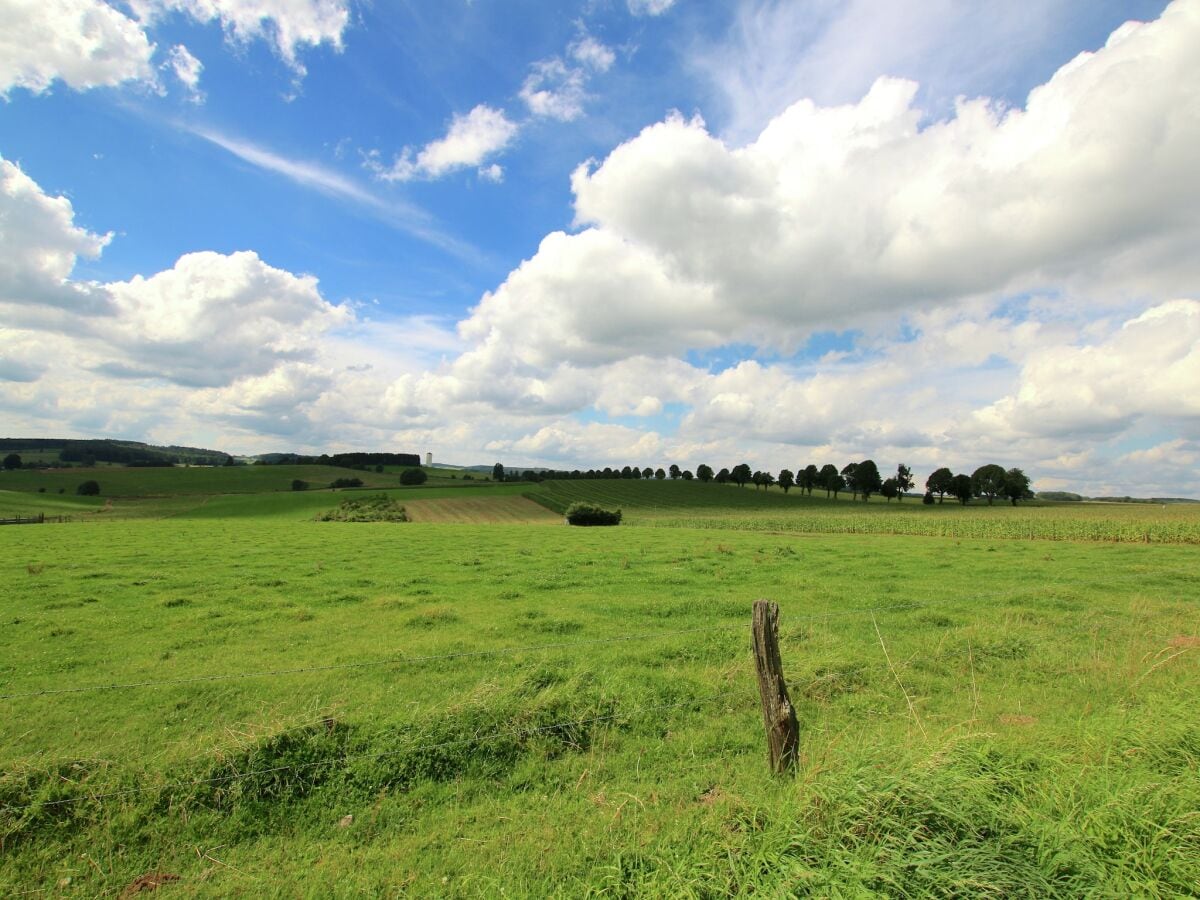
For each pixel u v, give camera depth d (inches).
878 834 163.9
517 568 911.0
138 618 561.6
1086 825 169.3
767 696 225.9
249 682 381.1
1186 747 220.4
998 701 347.3
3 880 202.4
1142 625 503.2
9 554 1032.2
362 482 5088.6
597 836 213.0
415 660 421.1
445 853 214.7
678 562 990.4
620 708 329.1
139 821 232.5
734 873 160.1
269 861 215.2
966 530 2025.1
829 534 1999.3
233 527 1813.5
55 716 331.3
